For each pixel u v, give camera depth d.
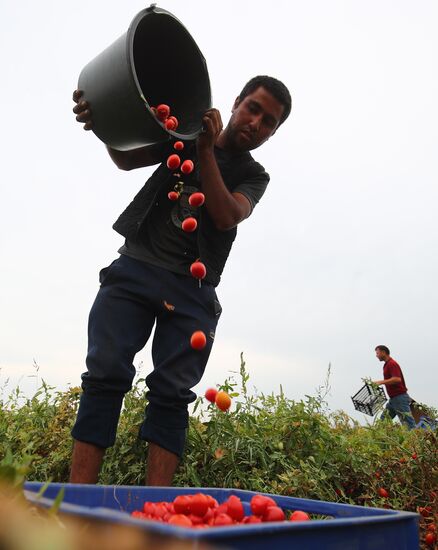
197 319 2.46
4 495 0.87
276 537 1.00
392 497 2.93
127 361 2.35
